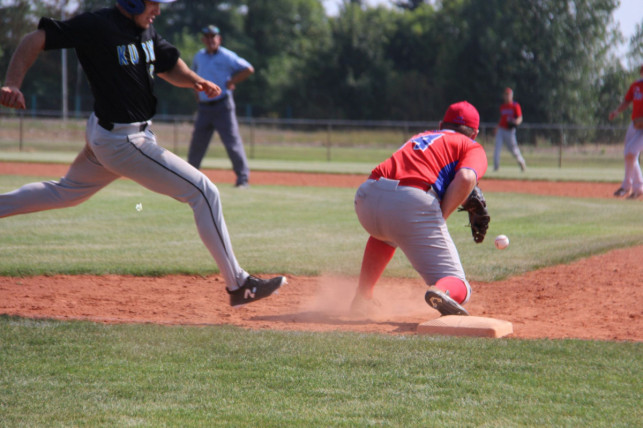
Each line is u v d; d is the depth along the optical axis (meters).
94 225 31.95
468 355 13.56
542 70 175.12
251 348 13.99
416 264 16.69
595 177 65.44
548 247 27.73
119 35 15.40
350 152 109.12
